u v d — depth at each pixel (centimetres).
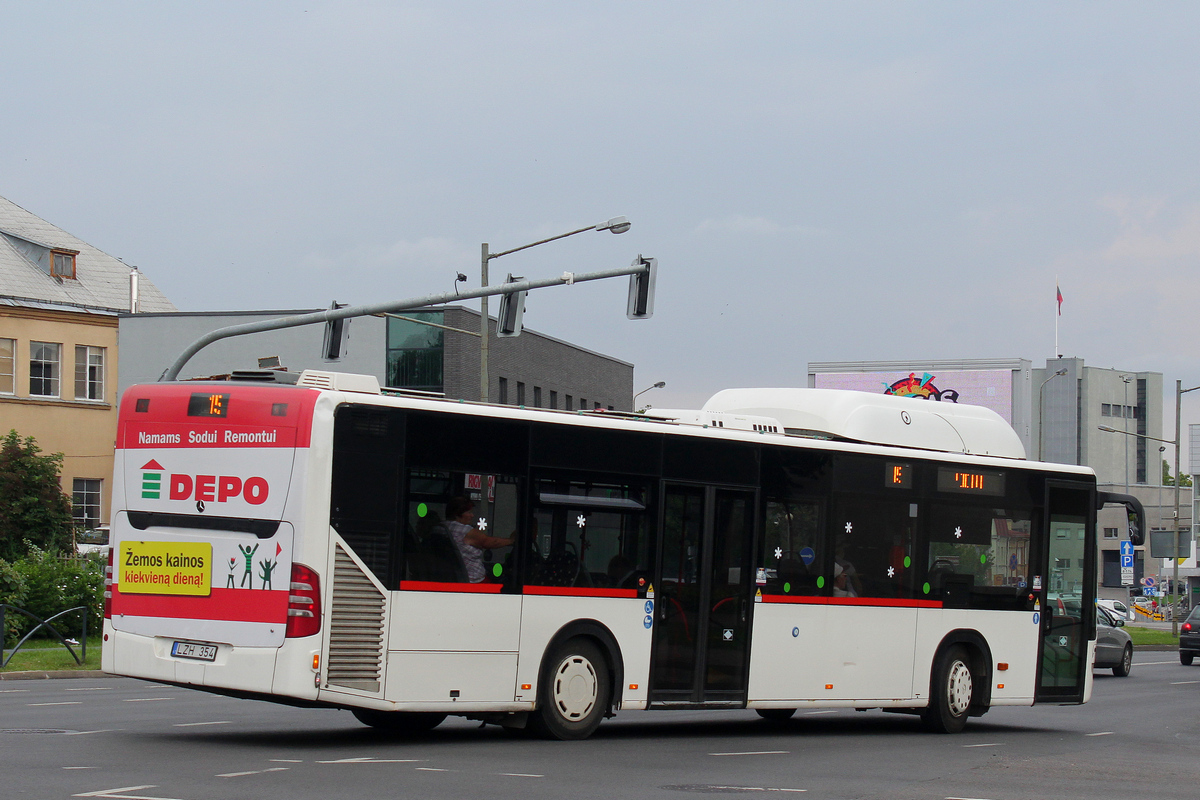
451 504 1313
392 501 1270
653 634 1463
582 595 1407
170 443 1284
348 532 1240
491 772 1123
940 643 1753
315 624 1213
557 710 1395
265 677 1212
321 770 1089
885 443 1772
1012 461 1859
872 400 1784
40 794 913
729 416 1619
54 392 5859
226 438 1259
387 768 1116
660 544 1476
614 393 7350
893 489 1711
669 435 1494
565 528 1400
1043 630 1877
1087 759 1460
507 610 1348
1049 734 1816
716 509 1534
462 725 1580
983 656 1803
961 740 1673
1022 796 1107
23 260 6147
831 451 1648
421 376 5797
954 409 1883
